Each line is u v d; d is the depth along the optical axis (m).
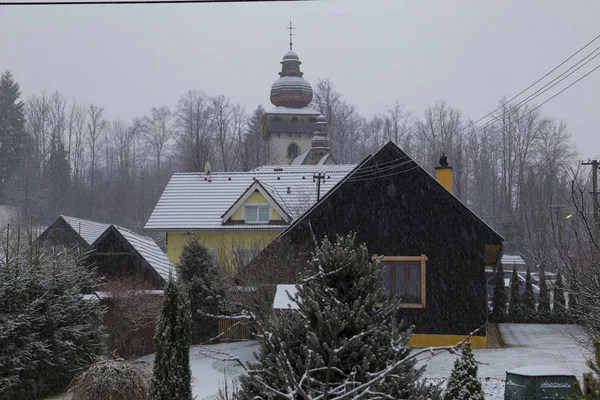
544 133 73.81
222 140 96.00
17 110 87.62
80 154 97.12
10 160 85.12
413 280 30.03
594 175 33.06
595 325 14.77
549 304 37.84
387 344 8.95
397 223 30.25
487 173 78.19
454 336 29.48
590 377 9.05
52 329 21.12
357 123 96.94
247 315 8.57
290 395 6.99
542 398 15.95
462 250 29.92
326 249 9.54
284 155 92.50
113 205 90.31
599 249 13.59
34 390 20.12
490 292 45.47
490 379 21.38
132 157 100.81
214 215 43.69
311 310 9.07
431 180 30.27
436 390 9.20
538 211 52.09
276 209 42.38
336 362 8.60
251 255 35.53
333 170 48.50
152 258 35.03
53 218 82.12
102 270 33.84
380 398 7.73
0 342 19.39
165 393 13.17
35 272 21.50
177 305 13.48
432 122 80.00
